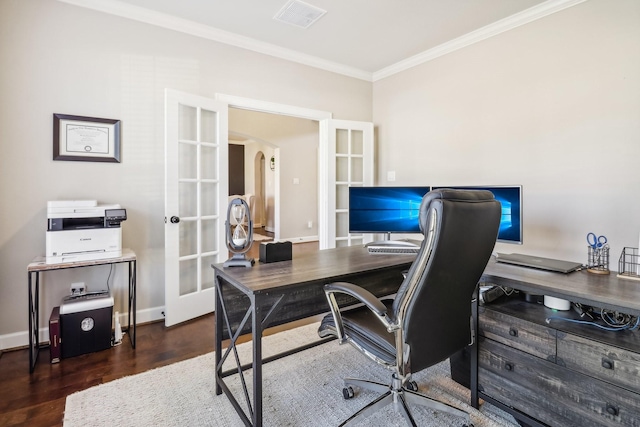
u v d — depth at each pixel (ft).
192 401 5.73
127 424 5.15
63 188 8.16
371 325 5.04
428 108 11.73
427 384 6.31
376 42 10.81
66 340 7.25
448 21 9.39
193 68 9.82
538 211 8.79
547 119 8.57
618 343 4.11
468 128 10.46
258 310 4.44
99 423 5.16
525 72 8.99
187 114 9.56
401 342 4.16
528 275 5.33
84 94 8.32
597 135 7.70
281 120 22.09
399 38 10.50
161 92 9.33
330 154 12.81
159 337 8.39
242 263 5.59
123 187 8.87
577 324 4.71
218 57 10.23
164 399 5.78
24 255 7.83
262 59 11.10
